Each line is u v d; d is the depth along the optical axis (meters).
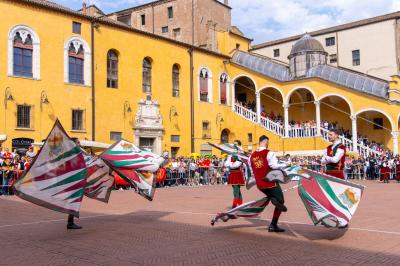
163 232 9.59
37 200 9.15
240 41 44.12
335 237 8.82
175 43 34.81
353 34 42.44
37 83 25.56
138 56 31.77
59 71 26.73
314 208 8.70
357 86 34.78
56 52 26.66
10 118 24.12
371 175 31.73
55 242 8.57
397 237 8.77
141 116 31.39
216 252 7.59
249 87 42.78
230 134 39.59
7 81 24.17
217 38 42.34
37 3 25.61
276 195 9.12
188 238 8.88
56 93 26.45
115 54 30.55
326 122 37.53
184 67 35.44
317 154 34.00
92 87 28.47
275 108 43.19
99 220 11.57
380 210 13.27
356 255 7.25
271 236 9.00
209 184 29.19
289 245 8.10
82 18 28.20
